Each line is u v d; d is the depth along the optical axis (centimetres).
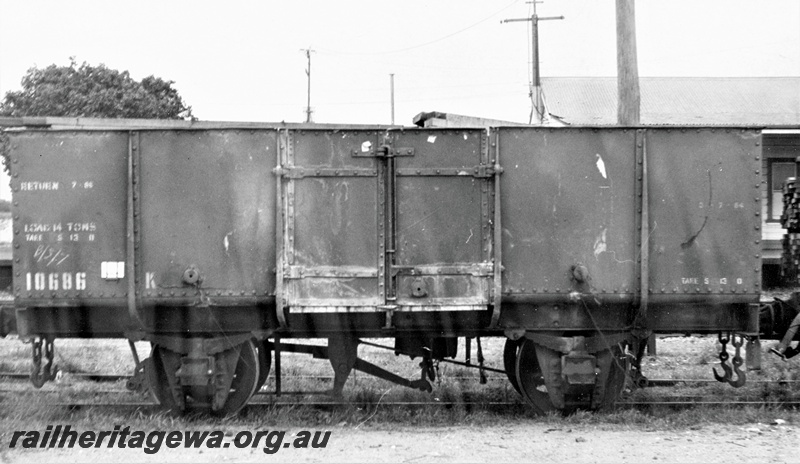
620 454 644
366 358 1168
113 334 796
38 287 749
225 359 775
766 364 1080
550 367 778
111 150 754
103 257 750
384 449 662
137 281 749
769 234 2070
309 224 747
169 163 752
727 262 759
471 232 751
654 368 1112
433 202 750
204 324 772
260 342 805
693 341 1363
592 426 746
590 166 759
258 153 752
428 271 745
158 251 752
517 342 816
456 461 624
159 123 808
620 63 1226
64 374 1018
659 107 2309
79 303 750
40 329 770
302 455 644
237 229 752
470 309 746
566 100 2412
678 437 703
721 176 762
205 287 750
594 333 788
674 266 759
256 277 750
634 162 760
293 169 747
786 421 766
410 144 752
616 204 759
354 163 751
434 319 785
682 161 762
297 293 744
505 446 669
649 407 820
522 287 754
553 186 757
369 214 748
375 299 743
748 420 767
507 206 754
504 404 836
